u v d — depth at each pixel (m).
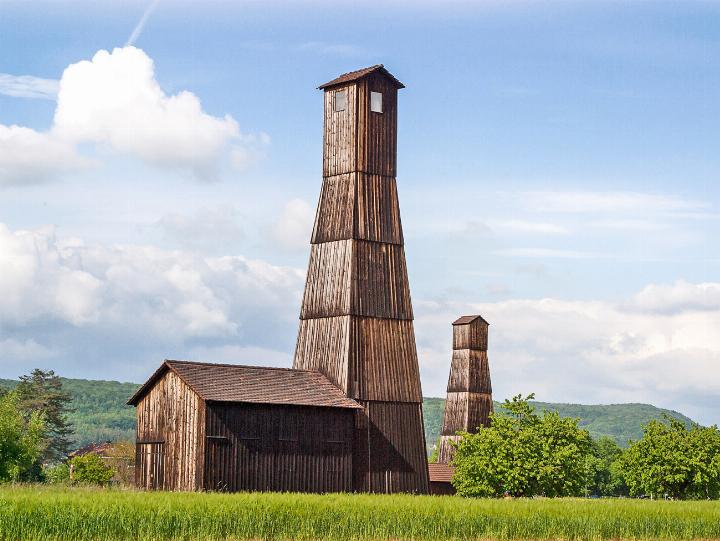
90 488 68.38
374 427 87.38
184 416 78.06
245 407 78.38
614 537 70.25
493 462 95.62
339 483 82.94
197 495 61.72
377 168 92.12
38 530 52.00
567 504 72.88
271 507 58.62
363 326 88.69
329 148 93.12
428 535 63.19
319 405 82.00
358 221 90.31
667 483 118.06
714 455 116.44
